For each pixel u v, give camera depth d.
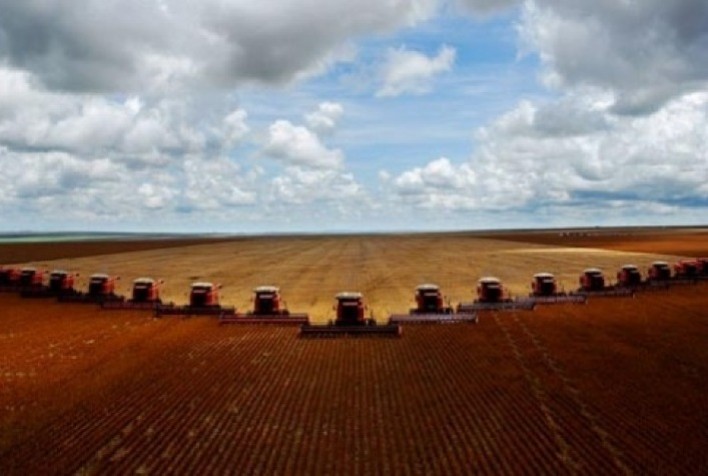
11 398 23.09
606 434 18.92
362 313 34.94
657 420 20.02
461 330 34.72
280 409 21.67
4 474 16.59
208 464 17.19
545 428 19.53
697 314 38.91
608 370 26.12
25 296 49.62
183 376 26.03
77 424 20.33
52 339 33.53
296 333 34.41
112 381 25.36
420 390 23.77
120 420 20.69
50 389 24.27
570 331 34.16
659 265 55.47
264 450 18.12
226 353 29.97
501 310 40.66
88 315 41.00
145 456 17.77
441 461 17.20
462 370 26.55
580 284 51.72
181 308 40.81
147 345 31.95
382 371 26.52
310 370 26.77
